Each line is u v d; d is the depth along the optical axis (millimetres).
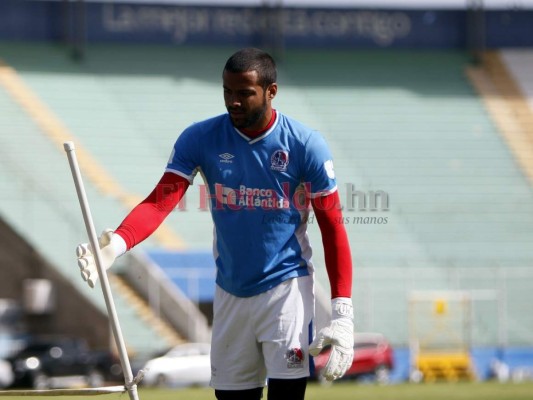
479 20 134750
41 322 103938
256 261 19750
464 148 124875
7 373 96062
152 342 100188
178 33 129375
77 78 123125
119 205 109188
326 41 133875
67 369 97438
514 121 128875
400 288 107812
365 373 99875
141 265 101188
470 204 119125
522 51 135125
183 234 107438
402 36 135125
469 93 130875
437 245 114188
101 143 116312
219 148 19719
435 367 99750
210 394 61688
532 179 122938
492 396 55562
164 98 123312
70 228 106000
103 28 127438
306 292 20094
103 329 102375
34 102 118875
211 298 102062
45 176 110500
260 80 19016
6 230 105500
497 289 109500
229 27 130625
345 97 128375
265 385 20828
